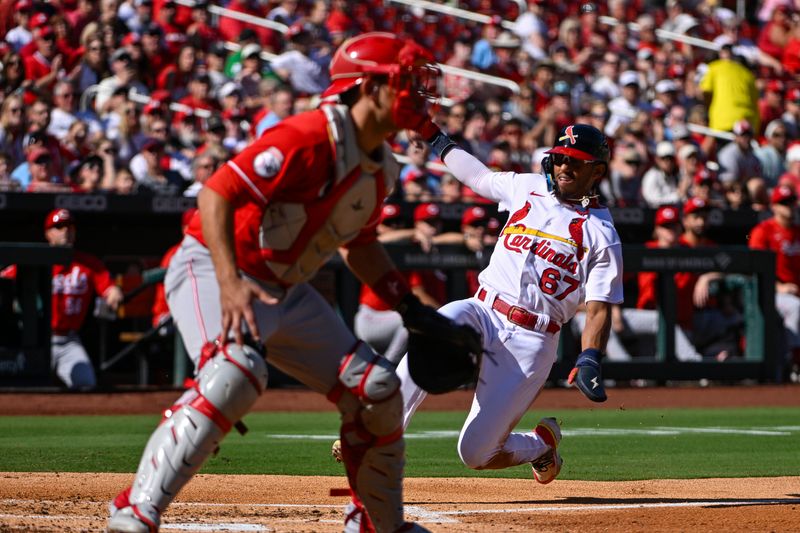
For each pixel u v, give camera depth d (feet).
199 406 39.14
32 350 132.36
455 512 57.26
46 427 107.96
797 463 83.76
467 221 144.46
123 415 122.11
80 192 141.90
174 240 153.79
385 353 138.41
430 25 237.25
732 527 52.95
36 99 153.99
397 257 140.87
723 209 167.73
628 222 164.04
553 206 62.23
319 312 42.65
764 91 230.48
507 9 250.57
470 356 45.55
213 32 194.70
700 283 155.84
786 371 164.66
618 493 66.80
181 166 158.71
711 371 155.53
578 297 61.87
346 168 40.32
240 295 38.52
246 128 169.17
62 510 55.06
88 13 180.96
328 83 188.03
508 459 63.00
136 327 150.71
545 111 179.93
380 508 43.14
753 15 274.98
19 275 131.34
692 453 90.84
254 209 40.01
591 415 130.52
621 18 248.11
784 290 163.63
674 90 203.82
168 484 39.01
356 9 227.40
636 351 156.35
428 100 42.39
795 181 182.91
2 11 178.81
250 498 62.39
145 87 172.45
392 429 42.27
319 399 139.95
